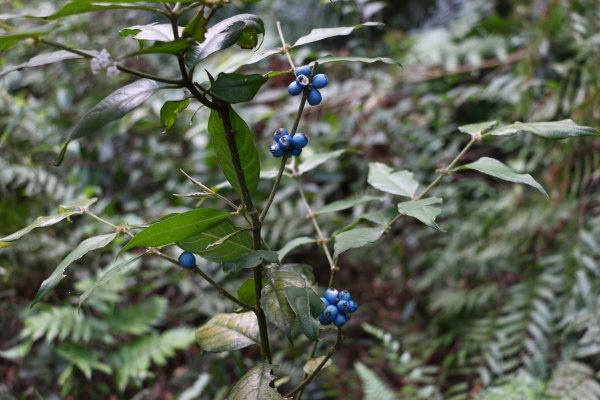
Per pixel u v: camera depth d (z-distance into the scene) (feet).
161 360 2.54
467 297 2.84
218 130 1.18
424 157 3.23
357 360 2.90
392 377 2.79
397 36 3.63
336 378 2.66
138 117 3.18
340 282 3.30
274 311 1.12
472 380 2.65
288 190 2.95
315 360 1.40
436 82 3.56
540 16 3.51
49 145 3.08
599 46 3.01
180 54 1.01
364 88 3.39
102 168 3.27
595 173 2.78
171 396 2.64
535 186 1.18
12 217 2.72
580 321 2.42
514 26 3.75
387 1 4.60
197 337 1.35
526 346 2.50
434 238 3.10
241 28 1.11
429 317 3.13
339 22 4.02
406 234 3.14
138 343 2.64
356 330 3.04
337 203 1.50
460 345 2.80
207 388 2.57
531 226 2.83
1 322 2.63
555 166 2.92
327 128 3.18
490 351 2.57
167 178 3.25
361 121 3.36
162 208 3.07
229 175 1.23
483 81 3.70
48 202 2.91
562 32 3.21
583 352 2.33
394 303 3.18
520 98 3.10
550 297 2.60
